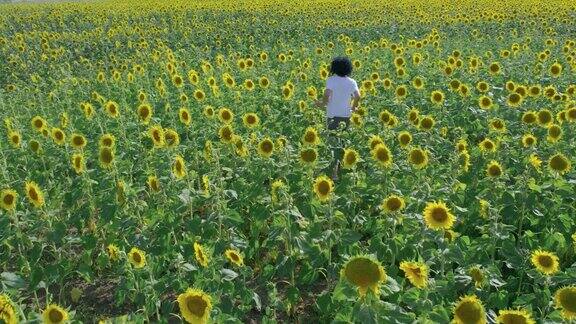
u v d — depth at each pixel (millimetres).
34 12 34875
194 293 3684
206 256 4578
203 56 18625
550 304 4035
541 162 6879
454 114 10211
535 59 14414
